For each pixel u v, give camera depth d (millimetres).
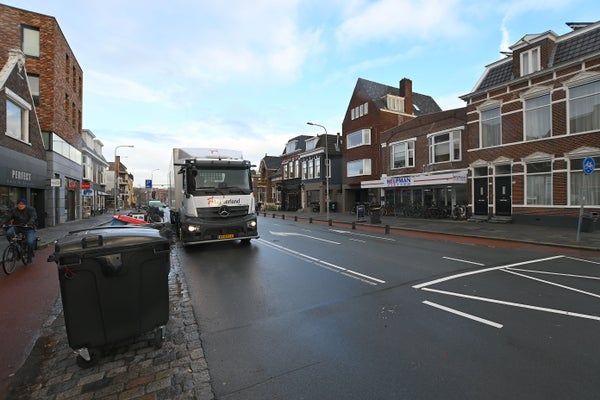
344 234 15891
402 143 26969
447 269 7984
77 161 27906
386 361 3643
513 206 18125
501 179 19016
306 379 3320
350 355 3791
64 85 23344
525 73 17828
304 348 3982
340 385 3205
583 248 10750
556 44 17016
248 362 3670
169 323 4777
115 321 3705
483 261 8977
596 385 3125
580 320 4730
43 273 8031
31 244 8844
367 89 32438
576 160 15719
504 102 18703
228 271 7945
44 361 3803
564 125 16016
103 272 3641
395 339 4180
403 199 27000
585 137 15227
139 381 3326
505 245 12070
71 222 24281
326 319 4875
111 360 3756
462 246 11797
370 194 30359
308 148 41062
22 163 16531
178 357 3797
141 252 3826
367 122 31625
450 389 3100
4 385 3311
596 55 14750
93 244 3623
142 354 3885
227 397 3051
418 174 24750
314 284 6738
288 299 5809
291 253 10312
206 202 10742
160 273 3936
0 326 4812
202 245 12016
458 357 3699
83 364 3615
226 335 4367
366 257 9602
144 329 3854
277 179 49844
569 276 7285
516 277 7191
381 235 15477
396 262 8859
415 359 3672
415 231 16844
